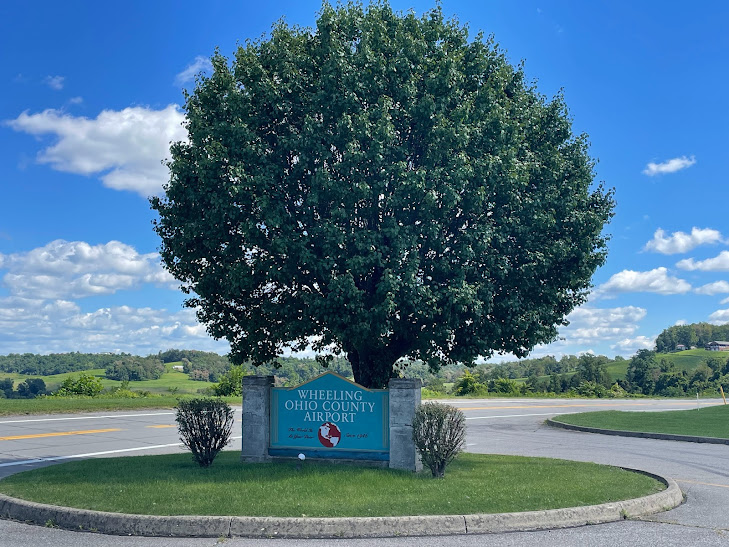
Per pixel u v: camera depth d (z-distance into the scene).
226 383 40.28
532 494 9.50
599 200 14.27
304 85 12.32
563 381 95.62
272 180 11.49
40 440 17.62
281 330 12.18
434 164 11.89
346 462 12.18
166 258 13.51
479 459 14.48
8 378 76.69
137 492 9.29
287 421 12.59
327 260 11.27
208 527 7.75
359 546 7.29
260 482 10.14
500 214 12.36
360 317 11.32
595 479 11.21
